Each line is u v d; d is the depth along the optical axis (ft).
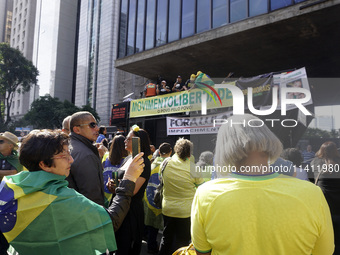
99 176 6.95
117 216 4.69
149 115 29.99
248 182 3.47
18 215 3.96
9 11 300.81
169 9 42.50
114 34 201.57
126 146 9.04
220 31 34.22
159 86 32.60
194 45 37.40
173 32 41.50
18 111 252.42
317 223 3.28
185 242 9.62
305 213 3.23
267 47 36.14
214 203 3.48
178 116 25.08
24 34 264.31
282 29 30.91
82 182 6.51
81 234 3.99
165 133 27.94
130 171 5.27
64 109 123.65
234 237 3.32
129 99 38.75
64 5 254.47
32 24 265.34
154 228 12.74
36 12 266.77
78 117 7.53
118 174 8.31
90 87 224.33
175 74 51.16
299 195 3.32
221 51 38.75
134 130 8.63
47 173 4.28
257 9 31.27
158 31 43.93
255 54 38.83
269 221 3.23
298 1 27.84
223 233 3.38
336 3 25.20
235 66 44.29
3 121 141.18
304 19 28.45
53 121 123.13
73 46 259.80
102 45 205.77
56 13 254.27
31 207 3.95
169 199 9.87
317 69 42.86
